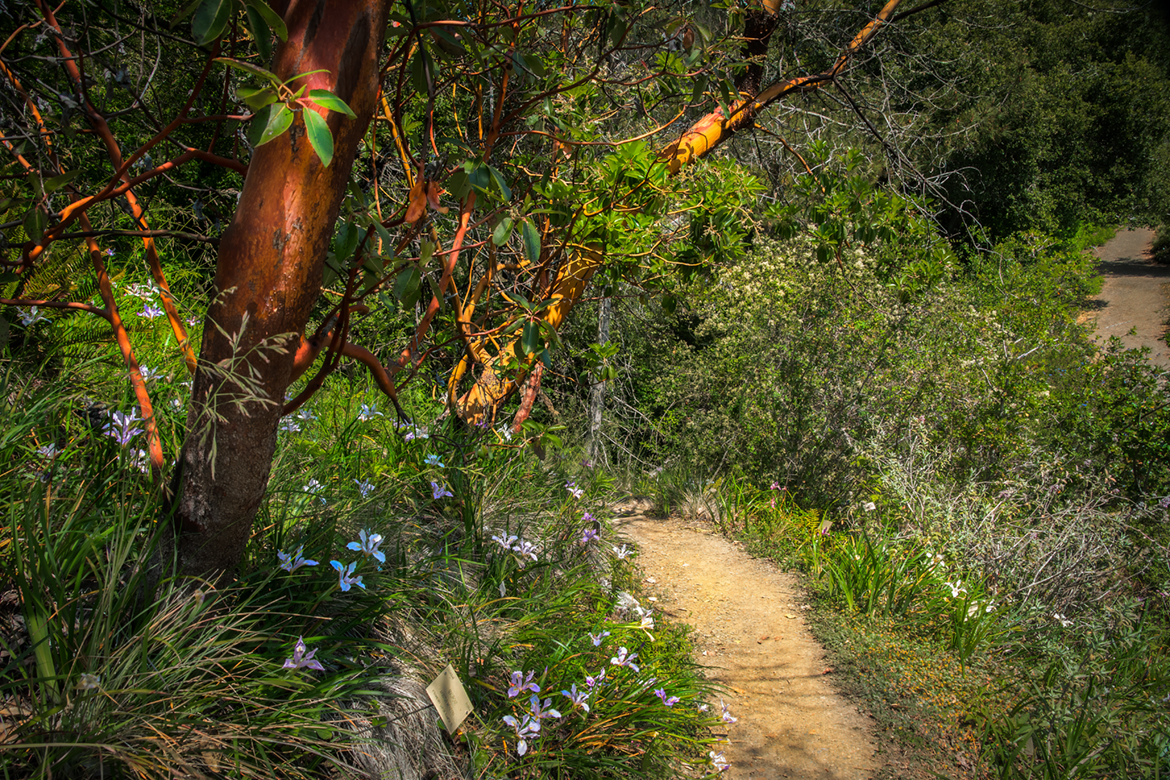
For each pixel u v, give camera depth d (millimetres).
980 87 15727
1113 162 26766
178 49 2947
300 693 1887
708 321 7543
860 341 6449
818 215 4227
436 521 3496
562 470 5227
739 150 8258
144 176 1699
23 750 1421
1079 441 6215
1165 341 16484
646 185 3475
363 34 1567
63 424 2293
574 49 3949
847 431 6340
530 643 2922
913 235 5934
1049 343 8172
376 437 3723
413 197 2064
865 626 4387
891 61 7422
